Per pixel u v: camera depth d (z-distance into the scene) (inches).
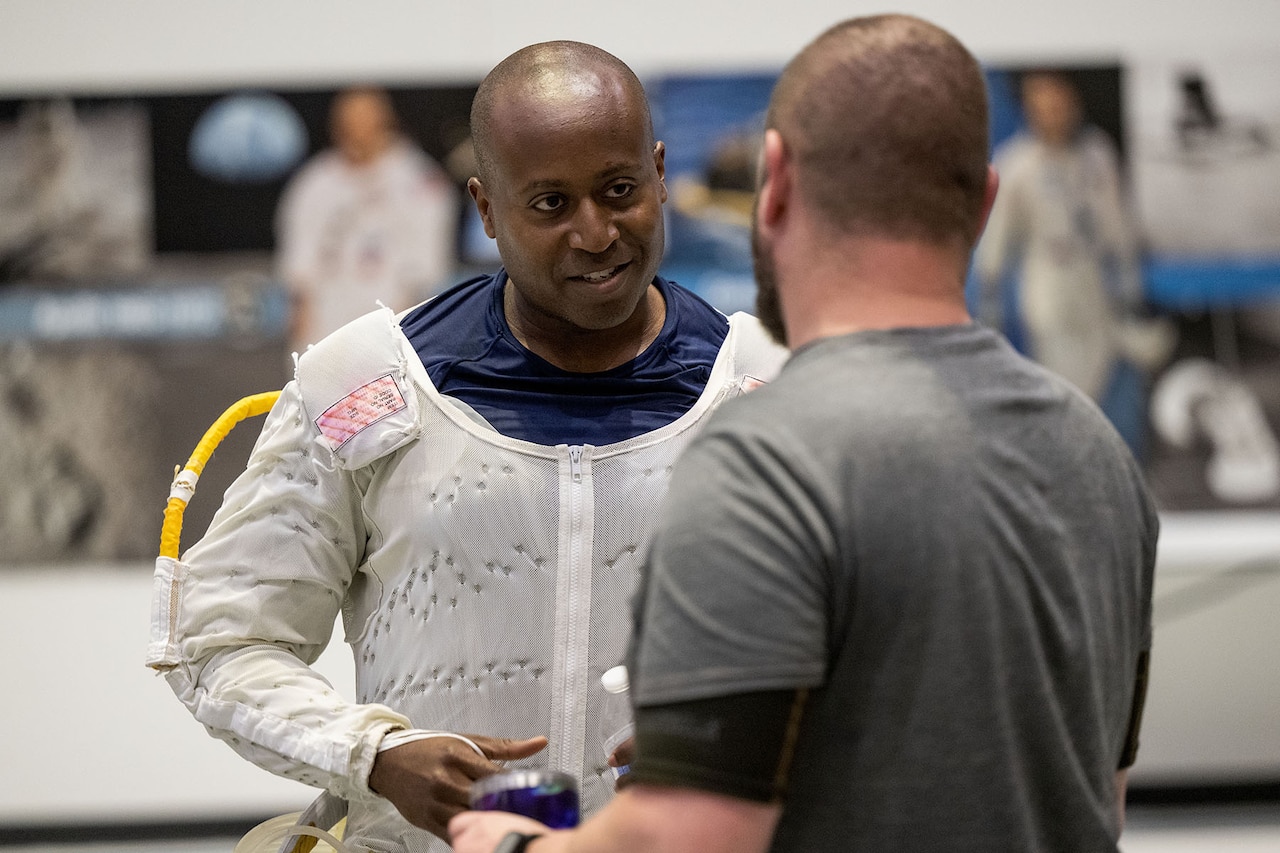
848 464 53.9
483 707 83.3
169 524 88.3
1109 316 243.4
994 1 242.8
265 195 240.5
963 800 54.6
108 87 239.3
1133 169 243.4
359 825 85.7
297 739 79.0
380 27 241.3
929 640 53.9
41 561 239.8
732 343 90.0
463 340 87.5
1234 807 238.5
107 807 240.2
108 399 240.2
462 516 83.5
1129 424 244.4
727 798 51.0
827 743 54.5
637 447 85.2
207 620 84.8
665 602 53.0
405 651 84.7
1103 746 59.4
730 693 51.1
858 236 58.1
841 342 57.2
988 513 55.2
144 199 239.6
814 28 242.8
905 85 56.8
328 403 85.3
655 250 82.0
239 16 240.7
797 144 58.4
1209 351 244.1
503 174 80.1
